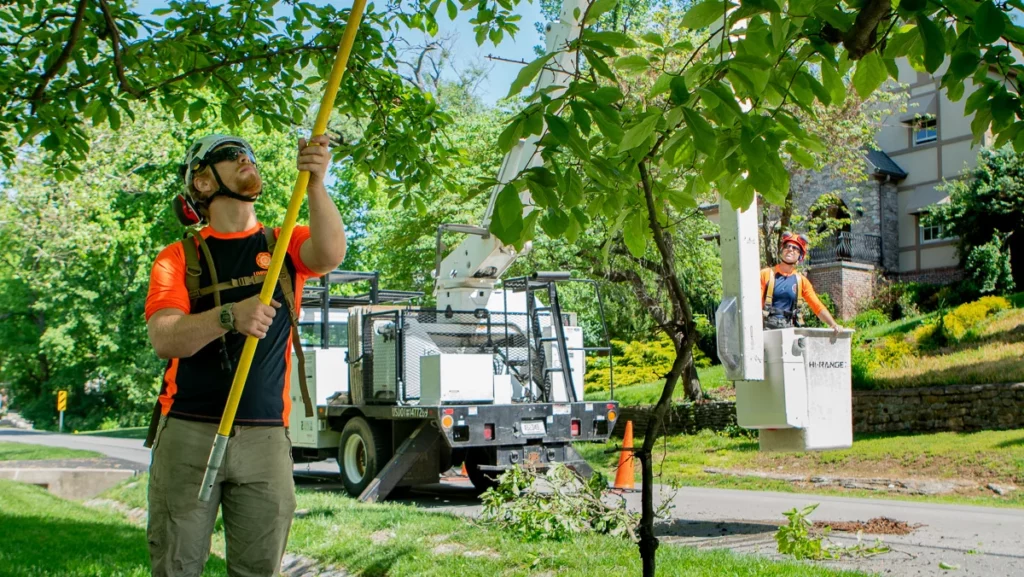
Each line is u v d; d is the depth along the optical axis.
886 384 18.50
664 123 3.12
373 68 7.12
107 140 21.06
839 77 3.36
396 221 23.72
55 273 26.91
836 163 21.86
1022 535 8.25
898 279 32.38
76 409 55.00
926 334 21.77
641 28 19.38
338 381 14.05
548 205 3.16
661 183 3.93
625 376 29.73
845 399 7.56
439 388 11.73
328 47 6.77
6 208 22.03
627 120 3.35
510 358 12.70
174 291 3.28
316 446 13.81
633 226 3.96
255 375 3.31
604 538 7.17
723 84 3.04
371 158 7.11
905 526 8.77
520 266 19.78
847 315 30.25
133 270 39.59
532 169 3.19
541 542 7.05
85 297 41.16
